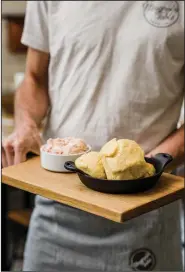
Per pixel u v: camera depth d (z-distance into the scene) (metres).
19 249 1.91
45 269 1.17
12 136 1.04
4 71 2.39
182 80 1.15
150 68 1.08
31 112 1.18
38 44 1.24
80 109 1.10
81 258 1.14
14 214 2.02
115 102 1.08
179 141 1.09
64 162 0.85
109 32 1.10
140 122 1.09
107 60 1.09
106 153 0.76
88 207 0.72
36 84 1.26
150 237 1.11
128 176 0.74
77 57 1.12
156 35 1.08
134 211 0.70
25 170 0.88
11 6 2.19
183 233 1.41
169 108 1.13
